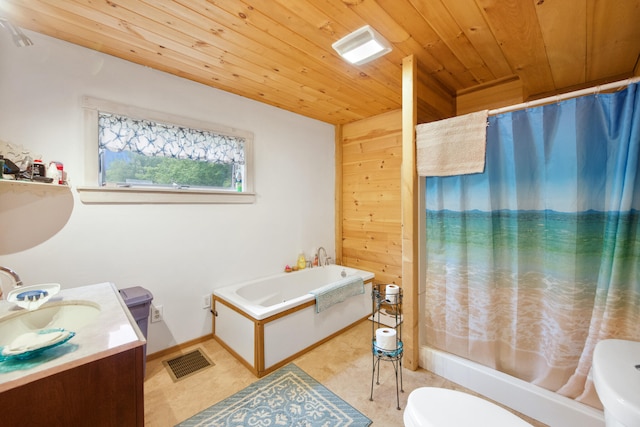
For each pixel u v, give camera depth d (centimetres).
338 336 257
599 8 144
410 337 199
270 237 295
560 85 241
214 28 163
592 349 137
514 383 160
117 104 195
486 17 154
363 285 285
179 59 199
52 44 173
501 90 237
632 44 179
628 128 128
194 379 191
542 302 158
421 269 209
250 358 201
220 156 251
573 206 144
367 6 145
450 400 108
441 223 193
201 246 242
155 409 163
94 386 82
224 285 258
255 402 169
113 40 176
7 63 160
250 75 224
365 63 203
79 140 183
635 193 128
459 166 178
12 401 69
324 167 353
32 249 170
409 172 198
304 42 178
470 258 181
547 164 152
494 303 173
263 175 287
